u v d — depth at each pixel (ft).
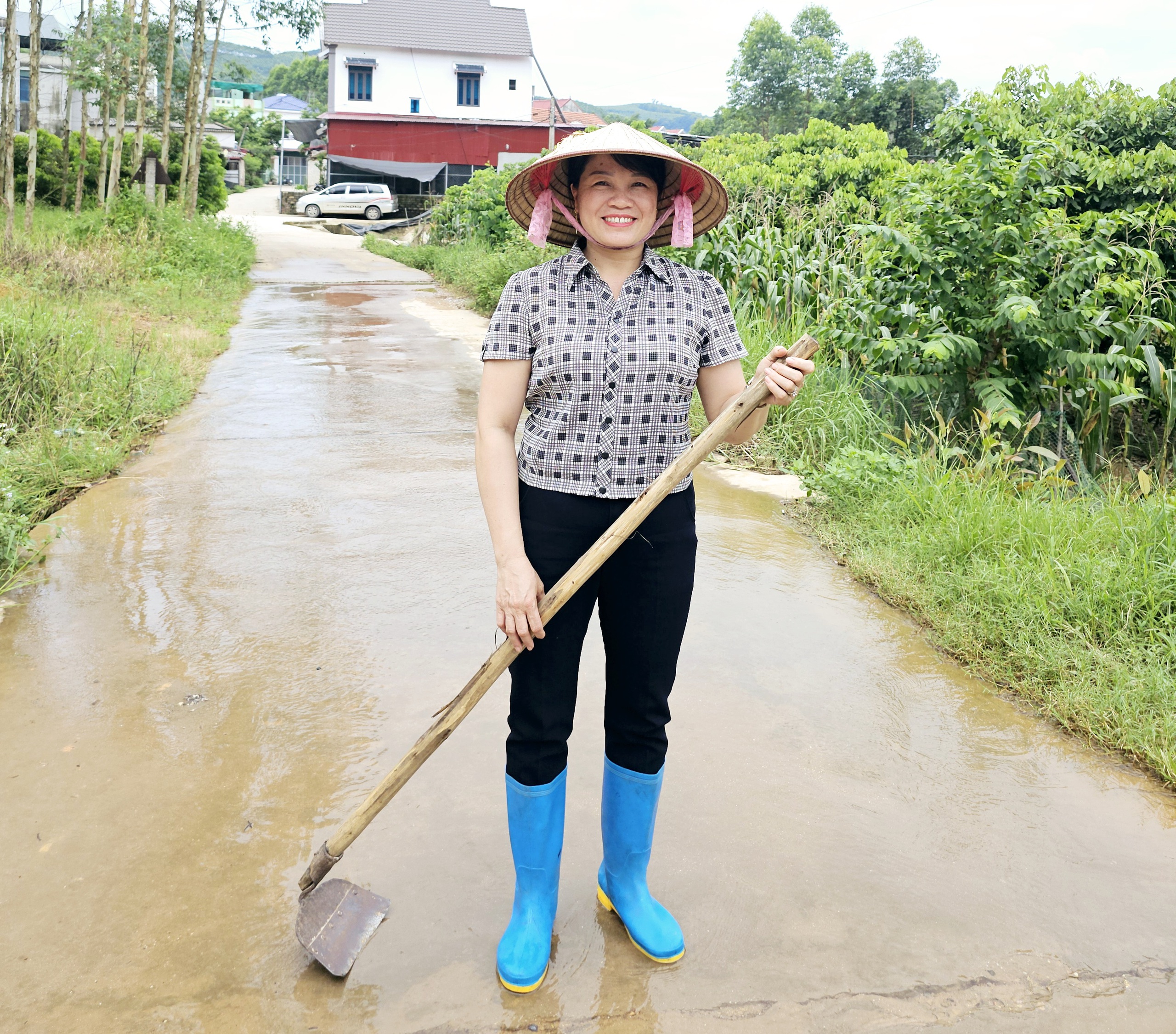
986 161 18.76
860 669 11.04
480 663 10.88
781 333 24.17
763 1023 6.15
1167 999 6.42
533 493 6.18
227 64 112.88
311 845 7.77
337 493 16.79
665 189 6.64
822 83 211.61
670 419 6.15
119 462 18.04
